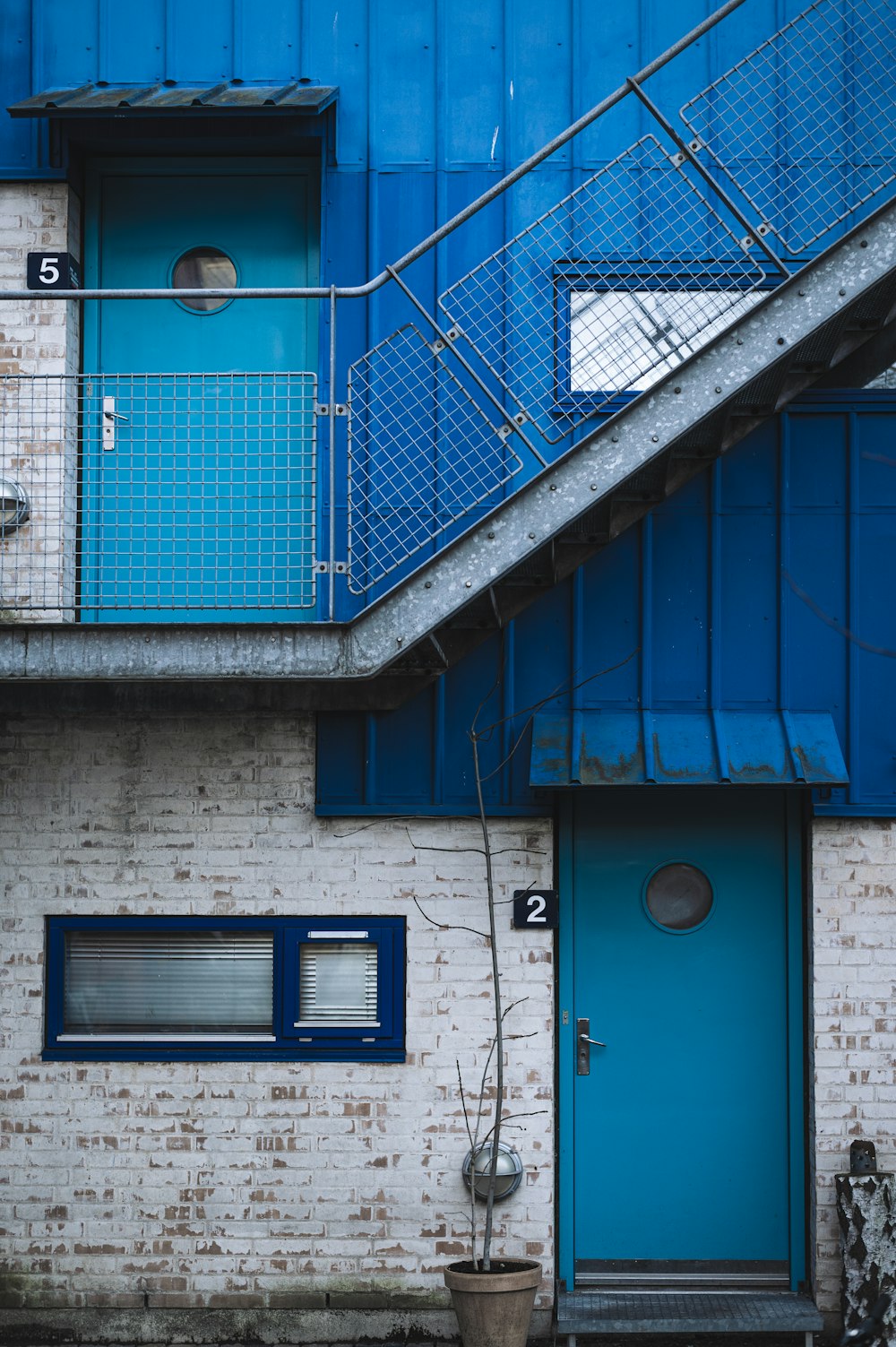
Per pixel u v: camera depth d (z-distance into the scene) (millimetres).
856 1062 6828
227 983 7059
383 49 7215
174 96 6977
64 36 7277
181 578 7184
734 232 7051
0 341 7094
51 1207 6875
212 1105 6895
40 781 7051
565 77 7164
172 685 7020
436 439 7082
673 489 6754
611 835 7125
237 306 7328
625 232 7078
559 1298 6809
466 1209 6820
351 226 7164
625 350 6715
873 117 7031
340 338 7121
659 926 7086
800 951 7020
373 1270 6809
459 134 7168
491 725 6973
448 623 6785
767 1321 6562
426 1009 6902
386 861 6969
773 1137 6996
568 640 6988
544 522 6000
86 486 7211
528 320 7070
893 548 6949
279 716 7039
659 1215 6969
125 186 7363
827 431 7000
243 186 7352
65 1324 6836
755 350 5922
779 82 7066
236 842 7000
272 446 7227
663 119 6168
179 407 7262
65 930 7047
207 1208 6855
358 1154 6855
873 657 6914
